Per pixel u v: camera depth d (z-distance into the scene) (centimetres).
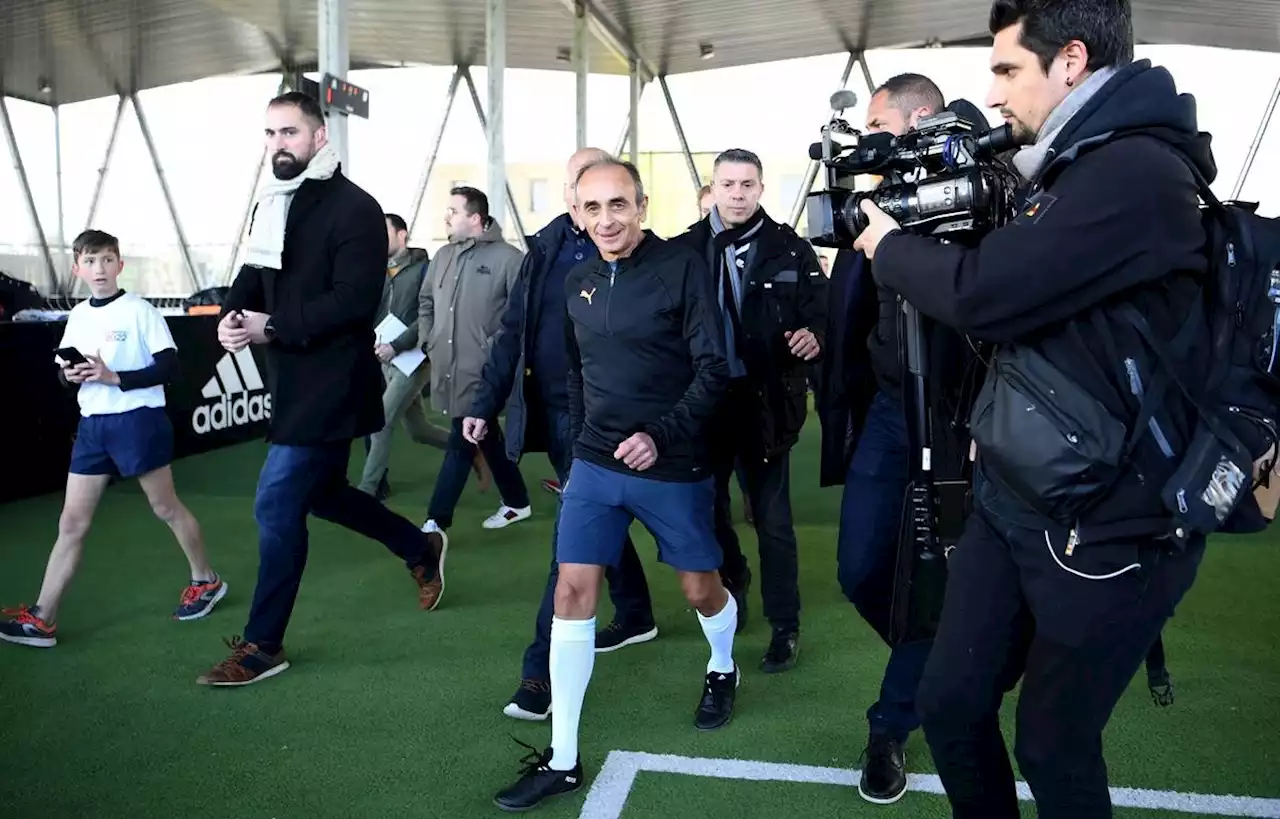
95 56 1460
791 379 312
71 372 322
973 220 155
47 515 531
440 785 242
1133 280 128
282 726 274
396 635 347
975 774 159
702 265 240
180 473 648
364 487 555
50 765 251
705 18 1232
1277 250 134
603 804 231
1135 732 264
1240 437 132
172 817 226
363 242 290
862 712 282
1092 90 137
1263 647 326
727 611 269
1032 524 140
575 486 242
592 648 237
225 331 279
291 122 289
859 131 180
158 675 311
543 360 312
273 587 303
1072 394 131
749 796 235
